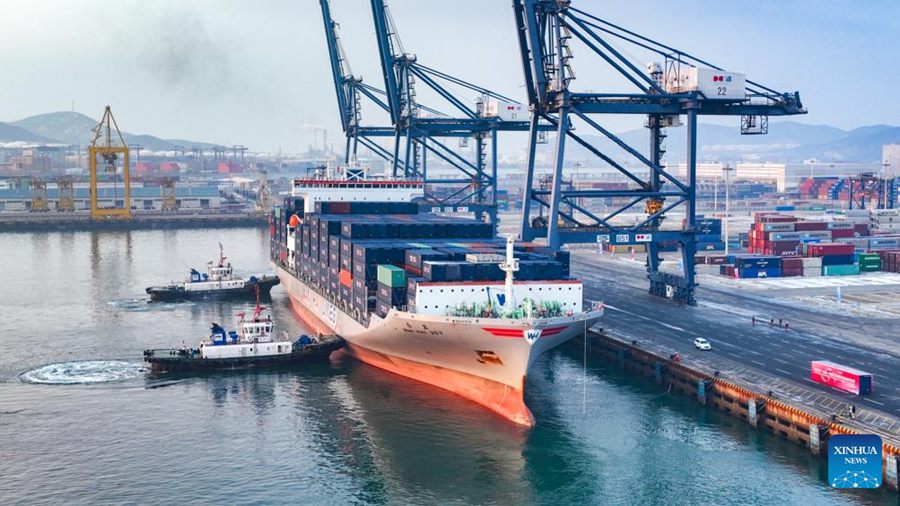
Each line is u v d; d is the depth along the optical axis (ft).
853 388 247.09
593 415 256.52
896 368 277.85
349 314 310.24
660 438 237.25
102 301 443.73
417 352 272.31
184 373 298.97
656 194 392.27
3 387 281.74
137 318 398.01
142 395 273.95
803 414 226.99
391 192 433.48
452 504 199.62
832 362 281.74
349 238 332.39
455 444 233.14
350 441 234.79
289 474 214.07
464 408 260.62
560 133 363.97
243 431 241.76
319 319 364.58
